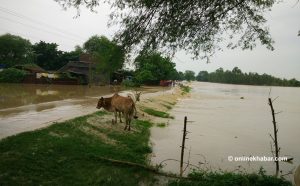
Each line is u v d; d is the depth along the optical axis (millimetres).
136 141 13672
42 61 72312
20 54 72812
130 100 14914
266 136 18188
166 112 27562
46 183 7836
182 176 9453
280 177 9297
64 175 8492
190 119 24016
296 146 15648
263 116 29156
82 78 54781
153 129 17859
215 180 8695
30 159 8773
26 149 9344
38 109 19172
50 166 8773
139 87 60656
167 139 15492
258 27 7742
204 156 12742
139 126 17234
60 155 9734
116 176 8945
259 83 196750
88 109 19766
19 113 17109
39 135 10898
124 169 9570
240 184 8523
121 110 15180
